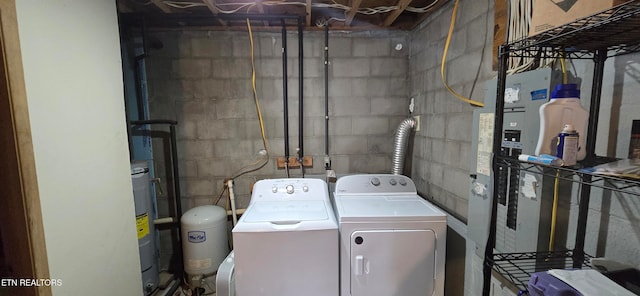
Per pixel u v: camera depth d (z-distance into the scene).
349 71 2.42
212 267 2.14
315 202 1.83
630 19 0.67
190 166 2.42
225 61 2.34
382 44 2.42
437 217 1.47
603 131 0.93
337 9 2.19
